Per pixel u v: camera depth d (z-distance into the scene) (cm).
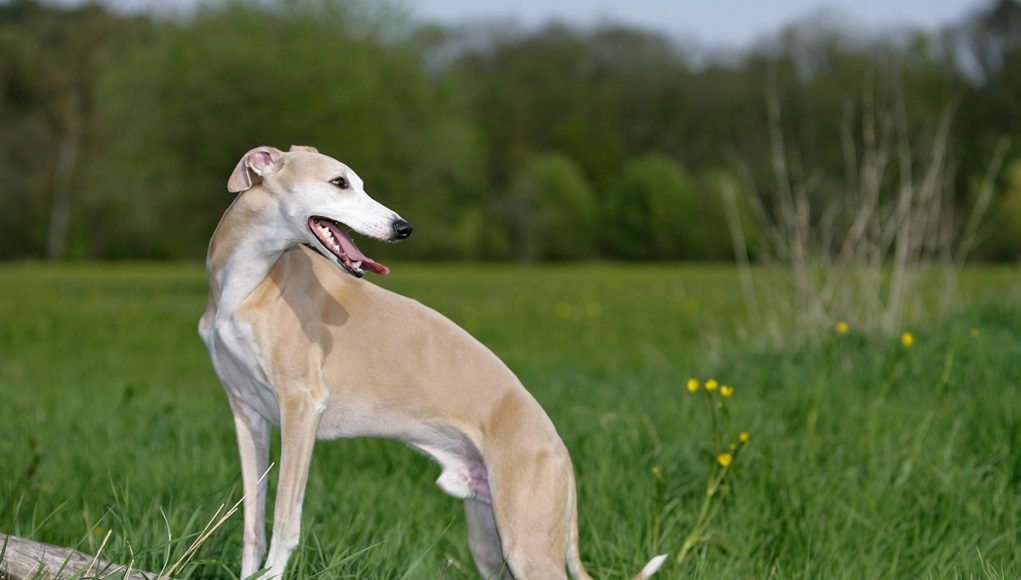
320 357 430
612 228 7156
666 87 7131
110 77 3111
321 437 447
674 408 778
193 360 1455
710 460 574
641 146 7344
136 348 1599
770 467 602
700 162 7131
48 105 5603
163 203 3075
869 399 774
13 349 1536
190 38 2989
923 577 484
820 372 835
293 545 417
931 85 5116
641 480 605
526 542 417
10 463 646
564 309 2355
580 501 584
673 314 2302
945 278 1120
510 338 1816
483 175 6750
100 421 796
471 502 460
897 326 957
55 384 1103
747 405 768
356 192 432
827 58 5991
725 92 6725
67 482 614
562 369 1287
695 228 7044
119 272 4772
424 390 434
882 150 1051
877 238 1023
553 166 6969
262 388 434
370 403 437
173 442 725
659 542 526
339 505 568
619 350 1620
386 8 3269
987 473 621
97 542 496
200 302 2695
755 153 5759
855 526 549
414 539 555
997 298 1066
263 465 454
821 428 700
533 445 424
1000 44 5303
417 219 3256
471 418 432
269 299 428
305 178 424
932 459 626
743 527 544
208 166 2973
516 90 7131
